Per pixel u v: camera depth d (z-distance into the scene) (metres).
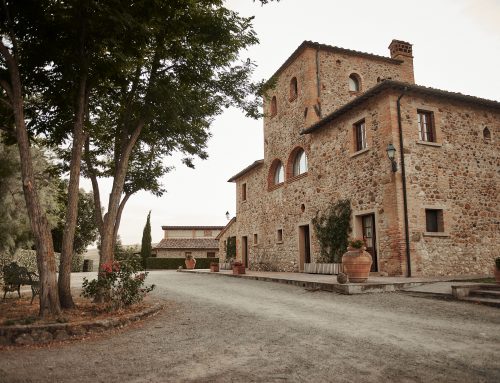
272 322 6.10
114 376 3.74
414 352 4.24
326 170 14.93
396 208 11.16
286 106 18.64
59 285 6.82
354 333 5.20
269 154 20.27
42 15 6.50
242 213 23.55
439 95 12.26
